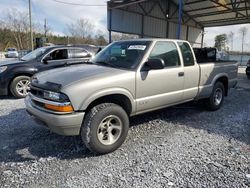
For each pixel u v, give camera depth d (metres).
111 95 3.59
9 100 6.86
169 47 4.44
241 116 5.54
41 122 3.42
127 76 3.67
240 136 4.28
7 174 2.94
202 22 26.66
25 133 4.27
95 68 3.81
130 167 3.14
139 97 3.89
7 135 4.17
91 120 3.30
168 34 24.30
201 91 5.21
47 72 3.86
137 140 4.02
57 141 3.95
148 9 21.72
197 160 3.35
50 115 3.17
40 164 3.21
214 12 22.80
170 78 4.34
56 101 3.16
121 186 2.72
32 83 3.67
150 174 2.97
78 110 3.20
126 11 20.02
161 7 22.89
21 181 2.80
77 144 3.84
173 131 4.47
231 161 3.33
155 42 4.18
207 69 5.29
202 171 3.06
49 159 3.34
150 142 3.95
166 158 3.40
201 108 6.04
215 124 4.92
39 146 3.76
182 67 4.62
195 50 7.06
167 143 3.91
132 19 20.66
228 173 3.02
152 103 4.11
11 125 4.66
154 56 4.13
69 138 4.06
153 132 4.40
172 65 4.48
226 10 21.41
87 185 2.74
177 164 3.23
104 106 3.43
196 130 4.55
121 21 19.80
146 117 5.28
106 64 4.17
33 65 7.20
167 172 3.02
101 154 3.50
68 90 3.13
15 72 6.96
